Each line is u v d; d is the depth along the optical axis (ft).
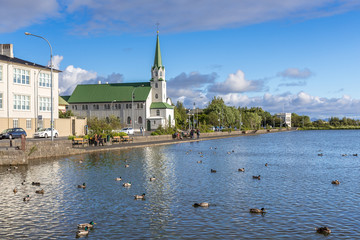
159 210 56.80
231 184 79.51
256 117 643.04
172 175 92.32
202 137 313.94
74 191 71.20
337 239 43.96
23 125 211.82
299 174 96.37
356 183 82.17
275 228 47.98
